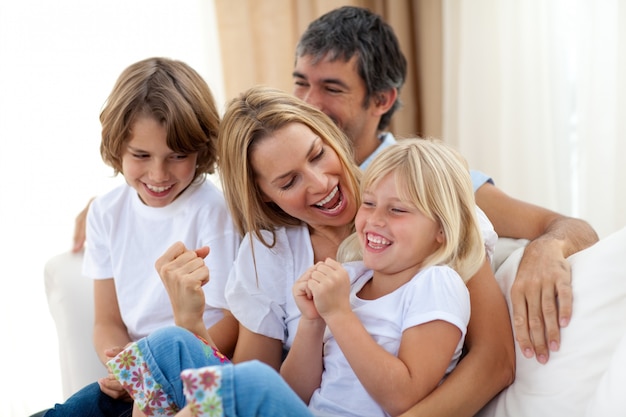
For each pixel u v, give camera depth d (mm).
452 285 1224
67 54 2184
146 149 1425
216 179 1916
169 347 1169
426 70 2342
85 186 2271
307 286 1247
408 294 1250
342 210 1372
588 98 1993
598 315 1177
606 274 1188
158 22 2238
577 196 2100
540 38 2072
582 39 1996
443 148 1300
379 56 1714
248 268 1418
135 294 1571
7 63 2135
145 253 1570
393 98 1790
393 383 1163
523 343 1239
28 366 2285
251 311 1395
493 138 2191
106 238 1612
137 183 1485
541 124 2113
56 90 2191
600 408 1100
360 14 1735
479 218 1366
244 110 1364
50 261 1772
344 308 1210
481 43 2158
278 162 1314
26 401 2291
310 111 1388
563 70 2080
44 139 2207
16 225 2221
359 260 1388
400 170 1245
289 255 1432
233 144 1354
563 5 2049
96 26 2193
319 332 1271
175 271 1298
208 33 2268
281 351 1427
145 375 1164
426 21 2311
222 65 2340
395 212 1250
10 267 2227
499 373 1254
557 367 1194
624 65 1927
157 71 1460
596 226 2023
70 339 1644
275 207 1449
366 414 1224
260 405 996
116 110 1428
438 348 1192
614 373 1101
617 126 1959
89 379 1604
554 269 1263
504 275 1378
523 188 2160
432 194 1237
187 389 994
